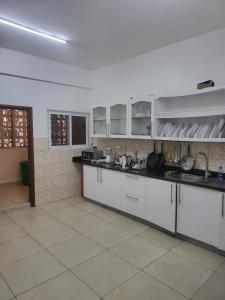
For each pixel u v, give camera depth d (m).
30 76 3.74
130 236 2.92
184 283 2.04
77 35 2.95
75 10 2.33
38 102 3.96
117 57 3.84
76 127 4.65
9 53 3.48
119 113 4.05
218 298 1.86
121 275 2.15
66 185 4.46
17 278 2.10
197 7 2.28
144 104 3.52
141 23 2.62
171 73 3.31
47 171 4.17
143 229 3.13
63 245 2.70
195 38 3.01
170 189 2.85
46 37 3.01
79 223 3.32
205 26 2.71
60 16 2.45
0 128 5.24
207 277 2.12
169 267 2.27
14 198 4.38
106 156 4.33
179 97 3.28
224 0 2.15
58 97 4.23
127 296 1.88
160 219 3.01
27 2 2.17
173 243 2.75
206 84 2.73
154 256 2.47
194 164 3.15
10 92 3.61
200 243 2.67
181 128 3.16
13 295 1.89
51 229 3.12
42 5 2.23
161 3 2.21
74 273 2.18
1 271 2.20
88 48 3.41
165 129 3.29
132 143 4.00
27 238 2.87
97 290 1.95
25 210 3.84
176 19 2.53
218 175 2.86
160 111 3.34
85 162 4.26
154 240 2.82
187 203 2.70
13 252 2.54
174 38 3.07
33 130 3.94
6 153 5.58
